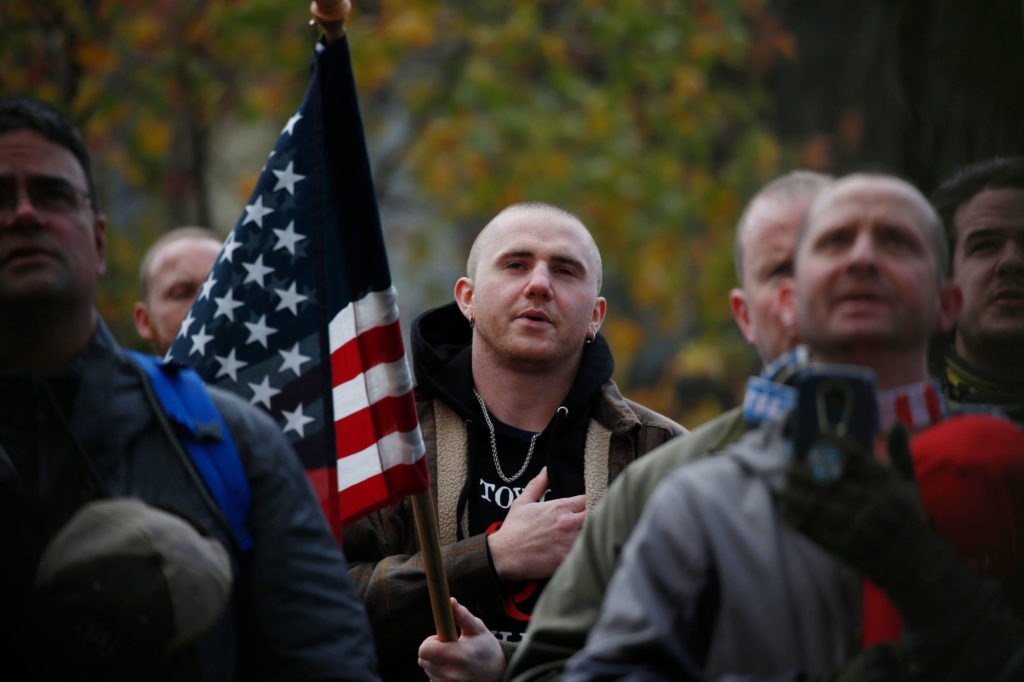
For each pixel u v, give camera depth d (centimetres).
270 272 1289
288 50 3825
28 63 3497
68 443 1002
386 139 4438
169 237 2033
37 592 962
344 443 1311
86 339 1031
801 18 3859
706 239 4059
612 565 1003
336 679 995
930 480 948
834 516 845
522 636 1400
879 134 3288
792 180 1179
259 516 1018
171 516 979
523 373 1480
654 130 4100
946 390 1238
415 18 3853
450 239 4403
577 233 1502
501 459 1476
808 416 865
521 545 1389
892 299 941
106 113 3594
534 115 4016
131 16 3669
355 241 1306
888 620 886
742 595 893
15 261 1002
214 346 1277
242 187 3894
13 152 1012
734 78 4266
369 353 1306
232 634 992
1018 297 1209
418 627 1389
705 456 975
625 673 895
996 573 939
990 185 1225
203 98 3778
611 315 4131
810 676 882
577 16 4075
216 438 1019
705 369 3919
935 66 2911
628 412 1477
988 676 864
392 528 1451
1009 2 2625
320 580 1016
